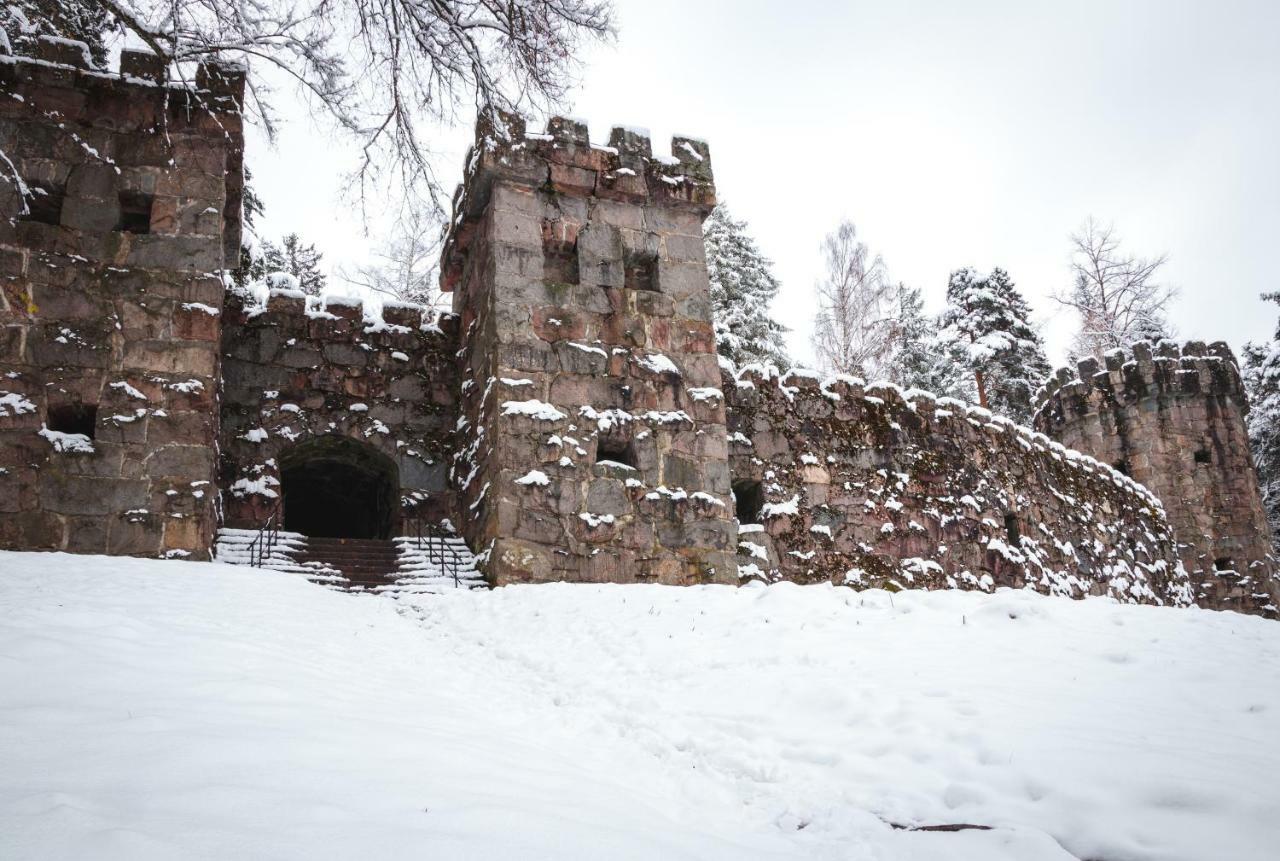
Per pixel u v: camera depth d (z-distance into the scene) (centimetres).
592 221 1684
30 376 1317
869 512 1986
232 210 1666
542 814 384
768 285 3588
